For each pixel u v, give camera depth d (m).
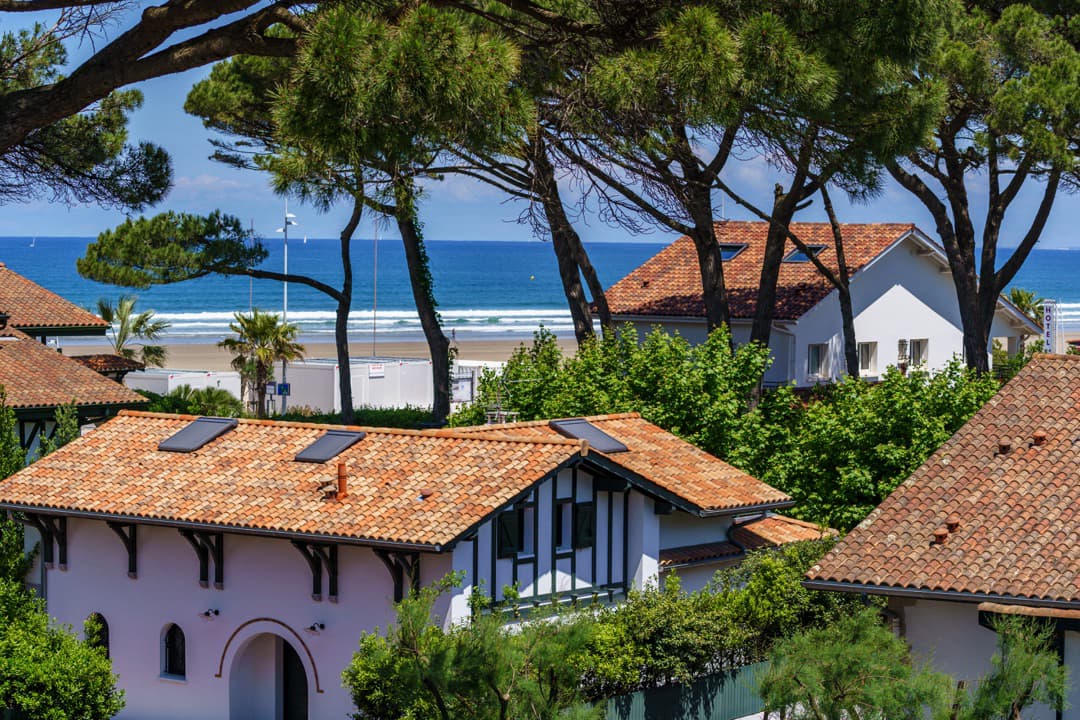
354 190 59.00
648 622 58.94
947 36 87.00
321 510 58.91
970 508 52.50
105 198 78.62
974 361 104.38
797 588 61.44
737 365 84.06
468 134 41.59
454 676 39.22
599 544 62.88
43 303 117.62
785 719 38.44
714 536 70.69
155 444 68.75
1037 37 87.94
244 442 67.25
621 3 47.50
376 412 129.00
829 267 124.88
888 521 52.88
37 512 64.62
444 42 39.44
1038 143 84.75
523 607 58.88
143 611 64.12
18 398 86.31
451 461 61.41
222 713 61.94
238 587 61.44
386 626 57.47
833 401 85.25
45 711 57.31
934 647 48.22
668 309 125.56
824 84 50.44
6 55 56.69
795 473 78.62
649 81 47.44
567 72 50.22
